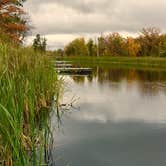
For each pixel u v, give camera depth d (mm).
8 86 4738
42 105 8719
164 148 6523
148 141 6988
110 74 30172
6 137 4254
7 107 4504
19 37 21391
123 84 20031
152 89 16766
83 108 10797
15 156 4023
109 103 11977
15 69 6520
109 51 76500
